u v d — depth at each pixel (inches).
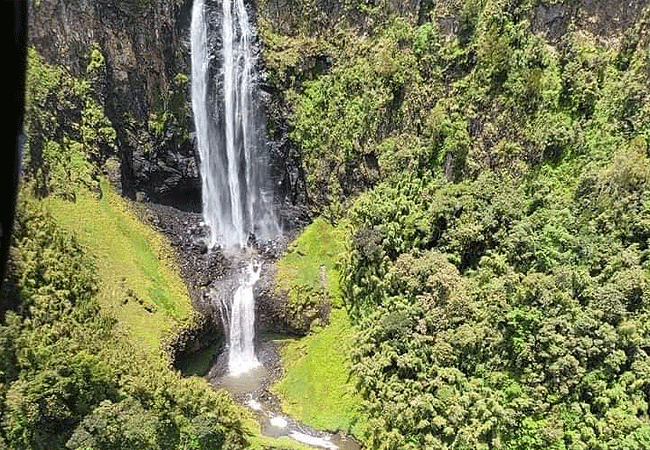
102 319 1558.8
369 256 1787.6
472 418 1492.4
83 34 1860.2
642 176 1550.2
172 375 1556.3
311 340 1895.9
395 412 1551.4
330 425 1689.2
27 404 1317.7
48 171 1743.4
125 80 1952.5
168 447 1472.7
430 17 1884.8
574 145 1673.2
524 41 1733.5
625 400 1413.6
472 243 1702.8
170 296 1828.2
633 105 1604.3
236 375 1870.1
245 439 1600.6
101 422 1376.7
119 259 1786.4
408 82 1899.6
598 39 1665.8
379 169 1948.8
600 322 1471.5
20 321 1390.3
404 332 1626.5
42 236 1533.0
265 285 1961.1
